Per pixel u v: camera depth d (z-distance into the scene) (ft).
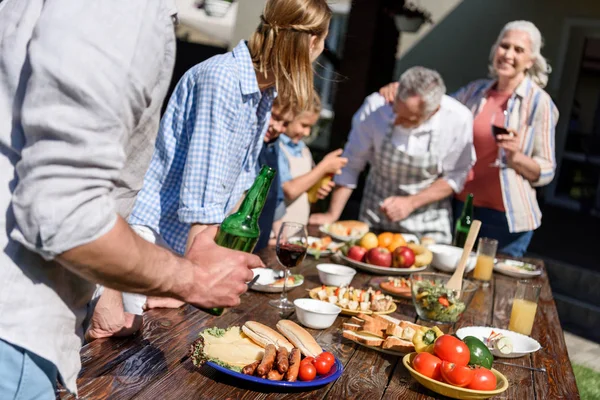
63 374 3.53
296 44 6.81
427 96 11.85
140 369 5.32
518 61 13.25
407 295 8.57
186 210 6.77
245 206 5.38
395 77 31.55
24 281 3.33
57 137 3.02
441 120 12.62
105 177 3.13
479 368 5.58
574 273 20.77
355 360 6.12
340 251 10.39
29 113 3.03
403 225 13.06
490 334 7.03
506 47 13.34
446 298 7.59
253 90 6.98
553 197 33.50
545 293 10.25
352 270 8.96
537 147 13.52
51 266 3.41
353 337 6.43
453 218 14.37
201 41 25.64
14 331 3.31
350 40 23.00
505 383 5.59
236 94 6.89
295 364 5.26
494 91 13.89
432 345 5.90
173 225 7.43
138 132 3.75
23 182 3.06
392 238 10.23
